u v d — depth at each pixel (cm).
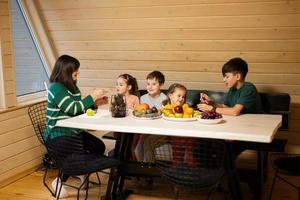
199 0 340
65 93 327
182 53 391
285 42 349
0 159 355
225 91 405
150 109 290
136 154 335
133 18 375
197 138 244
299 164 284
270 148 310
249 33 353
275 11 329
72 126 273
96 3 372
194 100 399
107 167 275
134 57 414
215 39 368
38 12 406
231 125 261
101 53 423
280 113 368
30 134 392
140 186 361
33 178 382
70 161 281
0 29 349
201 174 248
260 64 375
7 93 362
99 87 462
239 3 333
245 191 347
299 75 371
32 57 432
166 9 357
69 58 336
